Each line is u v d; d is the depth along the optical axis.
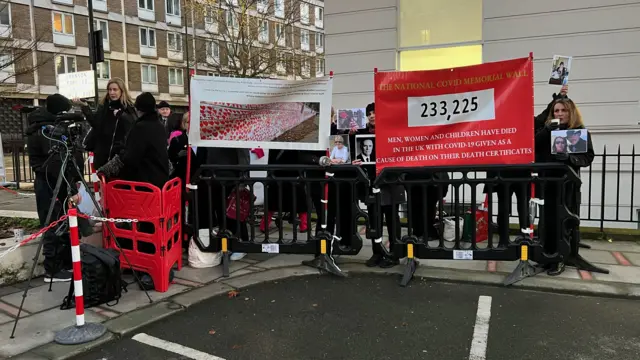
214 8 23.77
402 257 4.83
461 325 3.65
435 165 4.65
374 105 5.06
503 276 4.71
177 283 4.63
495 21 7.61
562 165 4.35
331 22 8.75
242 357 3.20
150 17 37.66
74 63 33.09
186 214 5.74
